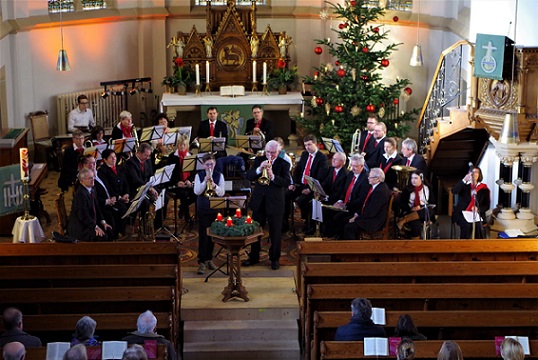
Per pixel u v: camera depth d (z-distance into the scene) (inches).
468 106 564.4
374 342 348.8
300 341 457.7
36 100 770.8
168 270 436.1
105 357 334.3
